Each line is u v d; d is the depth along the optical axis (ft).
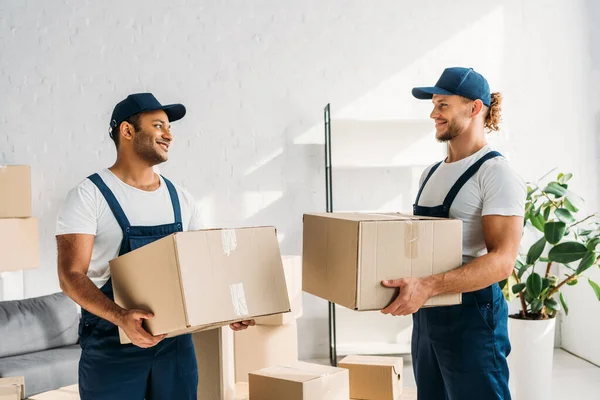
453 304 6.30
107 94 14.96
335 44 15.28
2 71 14.83
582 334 14.87
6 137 14.87
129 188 6.75
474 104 6.96
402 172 15.39
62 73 14.88
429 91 7.00
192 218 7.38
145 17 14.96
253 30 15.16
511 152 15.64
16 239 13.65
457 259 6.27
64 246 6.35
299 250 15.37
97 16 14.90
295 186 15.33
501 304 6.85
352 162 15.10
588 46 15.65
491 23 15.52
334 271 6.35
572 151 15.70
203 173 15.14
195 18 15.05
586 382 12.94
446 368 6.74
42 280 14.96
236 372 12.50
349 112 15.31
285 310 6.23
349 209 15.31
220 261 5.80
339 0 15.26
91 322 6.59
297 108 15.26
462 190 6.77
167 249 5.60
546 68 15.64
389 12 15.34
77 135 14.94
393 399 10.87
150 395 6.75
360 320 15.26
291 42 15.23
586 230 11.96
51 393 10.15
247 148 15.21
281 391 9.14
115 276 6.20
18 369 11.58
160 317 5.78
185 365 6.79
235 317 5.83
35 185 14.90
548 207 11.75
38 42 14.87
